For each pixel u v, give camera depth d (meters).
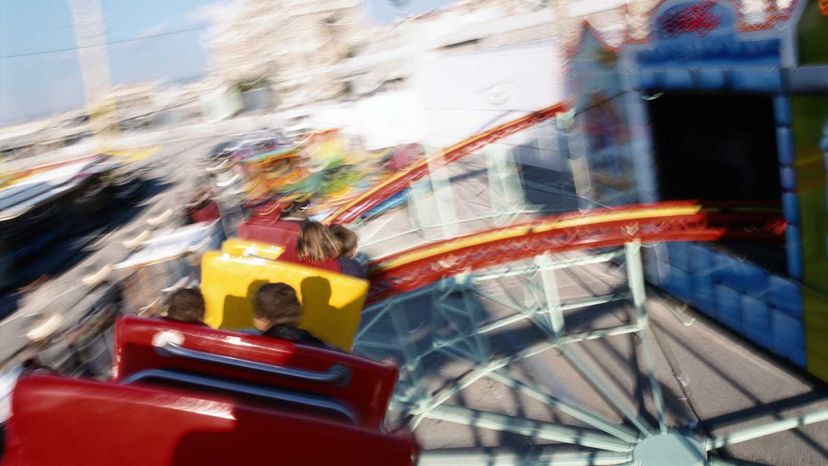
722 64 6.53
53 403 2.06
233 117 55.66
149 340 2.57
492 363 7.03
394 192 9.10
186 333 2.57
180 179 28.77
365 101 17.61
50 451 2.10
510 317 8.01
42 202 17.62
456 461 5.75
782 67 5.77
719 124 7.96
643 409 6.29
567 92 10.74
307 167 16.11
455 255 5.70
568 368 7.30
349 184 16.16
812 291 6.01
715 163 8.20
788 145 5.95
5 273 15.59
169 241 8.33
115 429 2.09
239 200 15.55
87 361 6.07
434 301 7.29
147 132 63.00
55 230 18.64
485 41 19.09
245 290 4.43
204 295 4.47
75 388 2.07
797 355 6.42
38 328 6.09
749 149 7.69
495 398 6.93
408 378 7.26
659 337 7.62
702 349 7.23
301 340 3.36
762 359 6.81
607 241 6.25
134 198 25.27
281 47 78.38
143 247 8.28
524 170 17.11
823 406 5.83
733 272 7.19
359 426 2.17
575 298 9.00
